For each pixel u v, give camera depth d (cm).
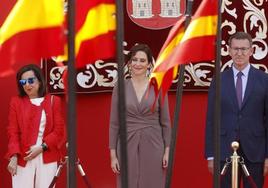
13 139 952
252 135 899
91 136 1071
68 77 582
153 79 652
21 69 962
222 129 902
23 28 583
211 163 889
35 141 948
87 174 1071
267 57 1059
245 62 901
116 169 905
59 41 587
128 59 934
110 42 617
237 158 847
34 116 954
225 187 902
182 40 639
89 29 614
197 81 1061
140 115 900
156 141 905
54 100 963
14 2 1050
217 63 633
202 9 639
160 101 902
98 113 1070
